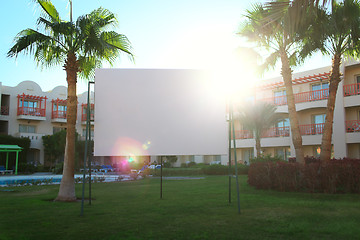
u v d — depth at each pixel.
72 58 8.95
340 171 9.29
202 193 9.91
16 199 8.83
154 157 36.38
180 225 5.32
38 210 6.89
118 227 5.18
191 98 7.39
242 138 27.66
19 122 31.58
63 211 6.74
